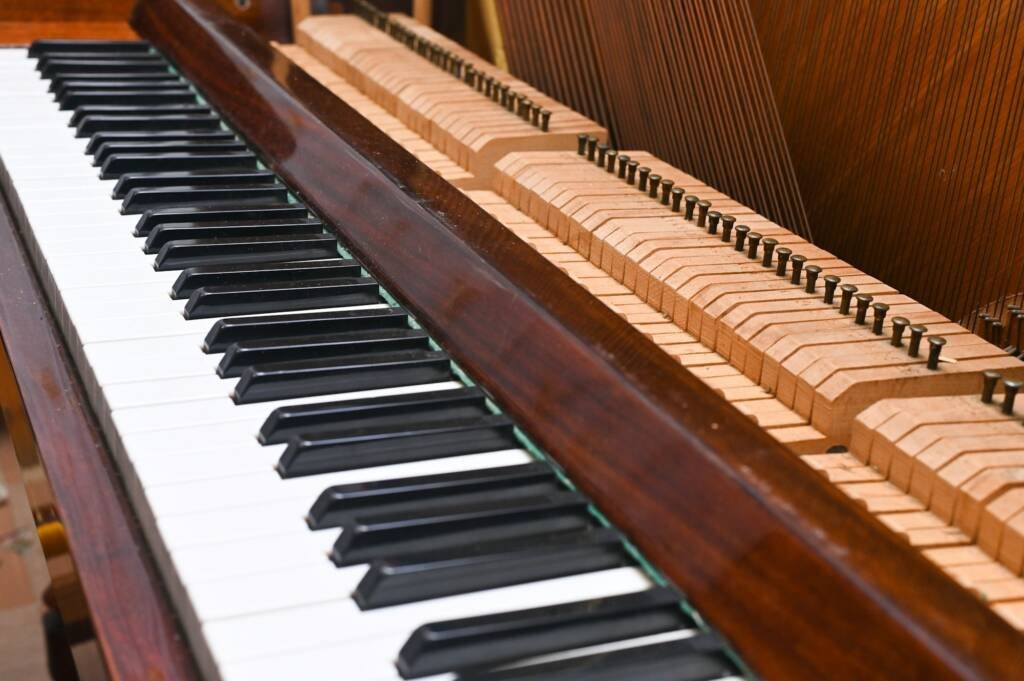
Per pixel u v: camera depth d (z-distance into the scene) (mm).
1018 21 867
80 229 1004
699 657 680
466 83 1266
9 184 1096
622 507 736
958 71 910
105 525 767
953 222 922
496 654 676
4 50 1400
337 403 802
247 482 761
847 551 670
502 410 811
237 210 1017
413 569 700
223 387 833
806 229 1033
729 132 1072
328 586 704
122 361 849
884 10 960
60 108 1232
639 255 930
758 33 1066
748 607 683
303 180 1048
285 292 911
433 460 785
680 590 705
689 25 1078
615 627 693
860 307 843
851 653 655
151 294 925
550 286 833
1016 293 890
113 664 695
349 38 1433
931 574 664
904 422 765
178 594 713
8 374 1019
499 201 1076
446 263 882
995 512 712
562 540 726
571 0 1223
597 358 774
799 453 792
